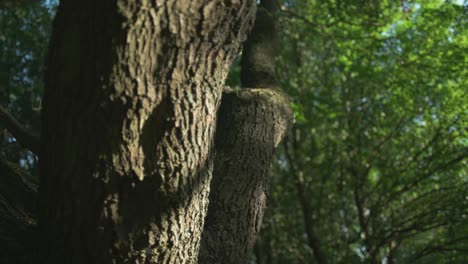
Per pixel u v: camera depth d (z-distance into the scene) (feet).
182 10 7.04
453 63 32.35
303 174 43.42
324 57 42.57
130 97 7.17
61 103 7.46
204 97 7.61
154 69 7.18
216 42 7.38
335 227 43.29
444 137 36.27
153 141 7.43
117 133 7.29
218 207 11.21
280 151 44.75
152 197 7.70
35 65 25.30
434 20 33.12
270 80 15.24
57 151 7.66
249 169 11.82
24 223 10.87
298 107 36.68
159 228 7.93
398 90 36.42
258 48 16.14
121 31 6.95
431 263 38.24
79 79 7.26
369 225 40.98
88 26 7.09
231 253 10.80
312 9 37.17
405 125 38.93
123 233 7.82
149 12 6.94
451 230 33.68
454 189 35.09
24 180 12.01
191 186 7.94
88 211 7.73
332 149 41.57
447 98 35.47
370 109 40.14
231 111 12.92
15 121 10.03
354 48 35.01
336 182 42.14
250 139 12.28
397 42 34.78
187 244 8.45
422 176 36.01
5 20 25.41
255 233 11.48
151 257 8.16
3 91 23.95
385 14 32.60
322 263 37.76
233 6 7.25
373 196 41.47
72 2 7.22
